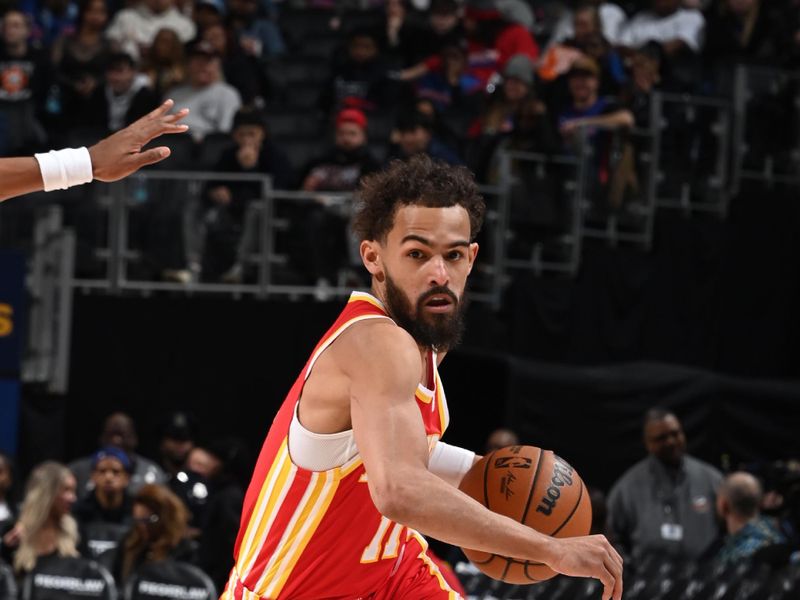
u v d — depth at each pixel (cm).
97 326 1770
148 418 1761
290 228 1781
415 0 2820
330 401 554
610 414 1744
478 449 1702
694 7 2512
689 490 1515
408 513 514
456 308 564
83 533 1388
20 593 1315
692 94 2173
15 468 1564
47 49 2300
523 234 1892
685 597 1319
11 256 1722
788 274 2039
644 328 1947
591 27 2306
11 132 2048
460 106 2297
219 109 2147
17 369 1716
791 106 2102
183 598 1274
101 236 1809
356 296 577
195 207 1802
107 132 2095
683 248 1983
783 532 1398
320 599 593
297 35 2736
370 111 2206
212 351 1758
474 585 1401
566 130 1983
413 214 558
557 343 1881
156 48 2253
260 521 589
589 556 525
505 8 2439
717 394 1777
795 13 2328
